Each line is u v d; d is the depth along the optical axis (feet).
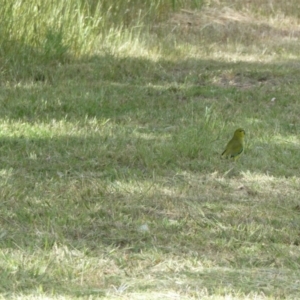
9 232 42.39
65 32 80.59
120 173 52.34
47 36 78.79
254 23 99.04
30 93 69.00
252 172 53.93
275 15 102.89
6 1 78.13
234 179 52.75
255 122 64.39
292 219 46.19
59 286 36.35
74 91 70.28
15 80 73.10
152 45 85.40
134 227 43.96
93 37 82.28
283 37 95.40
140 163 54.80
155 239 42.32
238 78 77.71
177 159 55.83
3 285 36.09
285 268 39.47
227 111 67.31
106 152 56.03
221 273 38.45
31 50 77.82
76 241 41.78
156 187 50.08
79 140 58.54
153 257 39.96
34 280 36.73
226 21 98.48
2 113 63.62
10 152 55.26
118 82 75.41
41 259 38.91
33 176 51.11
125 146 57.77
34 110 64.80
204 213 46.50
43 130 59.77
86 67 77.56
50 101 66.74
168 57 82.94
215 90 73.46
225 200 48.88
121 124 63.16
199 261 39.70
